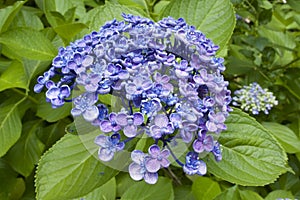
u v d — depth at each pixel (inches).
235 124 21.1
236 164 20.8
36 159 28.5
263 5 35.7
